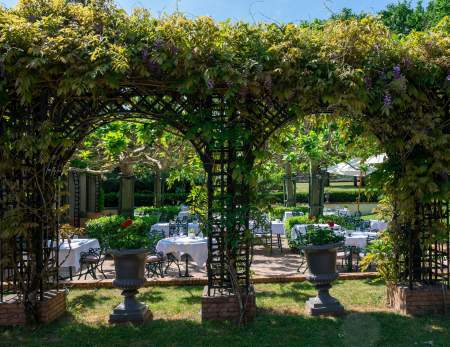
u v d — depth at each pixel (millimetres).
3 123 4867
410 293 5359
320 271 5426
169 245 8359
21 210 4941
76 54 4367
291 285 7008
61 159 5336
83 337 4781
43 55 4391
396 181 5398
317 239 5414
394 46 4836
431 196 5125
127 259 5297
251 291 5309
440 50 4805
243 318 5113
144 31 4602
